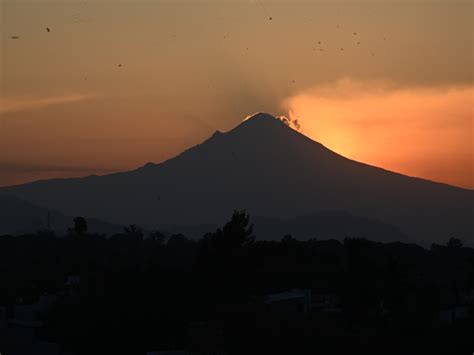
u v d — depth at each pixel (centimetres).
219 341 9388
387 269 11712
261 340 9494
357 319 10856
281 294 11681
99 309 11031
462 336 10006
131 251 17912
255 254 12244
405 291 11344
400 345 9794
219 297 11375
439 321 10981
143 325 10575
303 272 13025
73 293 12025
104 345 10444
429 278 13900
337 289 12231
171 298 11281
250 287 11819
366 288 11206
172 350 9788
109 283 11831
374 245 17900
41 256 17150
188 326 10175
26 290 13388
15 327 10838
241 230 12281
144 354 10188
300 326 9838
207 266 11788
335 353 9512
